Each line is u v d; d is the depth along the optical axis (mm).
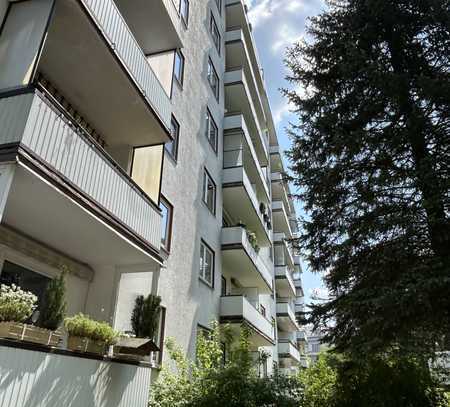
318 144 10227
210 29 18516
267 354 9820
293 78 11445
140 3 9781
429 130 8797
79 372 5223
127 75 7555
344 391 8984
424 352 8406
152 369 8805
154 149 9867
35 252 6613
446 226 7812
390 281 8367
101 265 8203
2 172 4406
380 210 8805
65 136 5340
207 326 12781
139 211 7531
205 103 16031
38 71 7332
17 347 4203
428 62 9969
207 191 14992
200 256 13242
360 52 10016
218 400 7855
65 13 6273
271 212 29203
